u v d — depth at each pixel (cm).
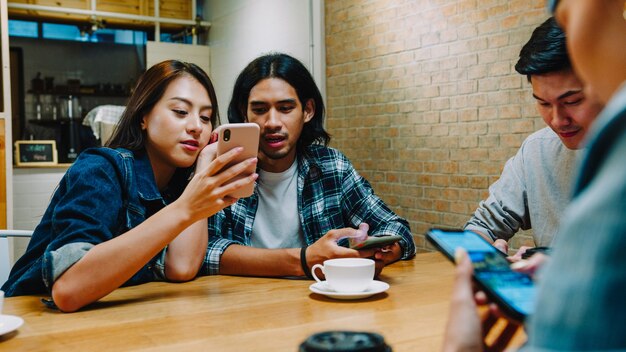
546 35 136
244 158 130
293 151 197
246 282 148
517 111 344
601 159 31
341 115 483
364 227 151
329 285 134
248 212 193
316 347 57
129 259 121
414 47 412
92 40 661
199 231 155
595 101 45
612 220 28
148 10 636
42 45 639
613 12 42
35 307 125
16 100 625
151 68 156
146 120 155
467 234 74
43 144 498
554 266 31
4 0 379
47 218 145
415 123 416
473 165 374
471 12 369
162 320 112
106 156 145
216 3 644
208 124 160
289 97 186
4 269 165
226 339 99
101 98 657
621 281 28
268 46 552
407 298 128
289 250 154
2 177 379
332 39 486
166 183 168
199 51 655
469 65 372
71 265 120
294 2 514
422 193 413
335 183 198
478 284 58
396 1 425
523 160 188
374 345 58
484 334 60
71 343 98
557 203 178
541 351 30
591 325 29
